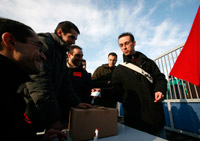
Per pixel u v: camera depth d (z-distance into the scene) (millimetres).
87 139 643
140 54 1399
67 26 1110
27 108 805
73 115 673
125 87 1274
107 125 723
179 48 2389
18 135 430
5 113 391
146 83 1186
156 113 1062
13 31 473
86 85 2043
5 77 407
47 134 530
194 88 2158
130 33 1402
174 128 2484
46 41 884
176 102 2488
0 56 412
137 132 789
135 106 1156
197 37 1607
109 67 2703
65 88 1106
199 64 1589
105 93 1336
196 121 2066
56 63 981
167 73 2729
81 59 2000
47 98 656
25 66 521
